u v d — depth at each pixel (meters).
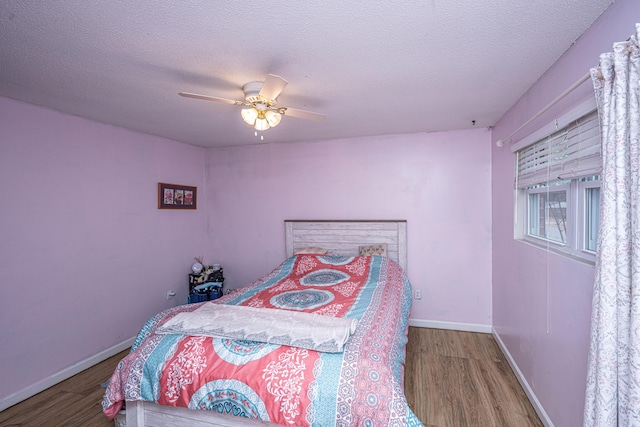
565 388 1.60
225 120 2.77
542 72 1.82
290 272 3.13
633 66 0.97
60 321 2.44
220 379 1.42
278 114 1.91
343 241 3.57
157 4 1.17
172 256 3.59
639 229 0.93
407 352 2.77
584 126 1.46
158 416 1.59
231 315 1.85
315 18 1.27
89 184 2.67
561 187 1.84
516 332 2.39
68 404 2.13
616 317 1.03
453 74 1.84
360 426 1.24
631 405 0.94
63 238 2.47
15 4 1.15
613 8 1.19
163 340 1.66
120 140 2.96
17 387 2.16
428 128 3.15
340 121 2.86
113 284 2.88
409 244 3.40
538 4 1.19
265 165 3.89
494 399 2.09
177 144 3.67
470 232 3.22
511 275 2.52
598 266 1.11
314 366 1.38
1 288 2.10
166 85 1.97
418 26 1.33
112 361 2.75
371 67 1.73
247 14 1.24
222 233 4.09
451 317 3.30
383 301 2.22
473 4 1.19
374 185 3.49
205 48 1.51
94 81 1.90
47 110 2.37
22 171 2.22
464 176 3.21
